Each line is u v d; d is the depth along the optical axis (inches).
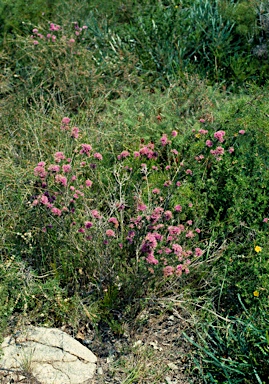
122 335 130.4
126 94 224.2
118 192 160.7
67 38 232.5
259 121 173.3
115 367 123.3
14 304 130.3
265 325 120.9
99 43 261.7
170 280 138.6
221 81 246.4
